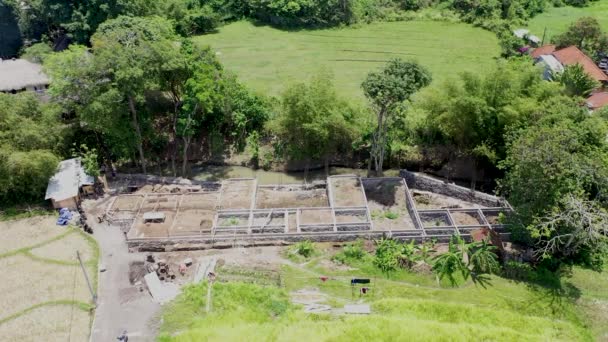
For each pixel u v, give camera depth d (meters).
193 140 61.09
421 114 59.09
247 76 75.62
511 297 39.91
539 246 44.00
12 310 38.53
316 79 56.78
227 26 99.50
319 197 53.00
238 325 36.72
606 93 61.31
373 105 51.66
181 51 56.22
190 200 50.94
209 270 42.06
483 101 49.84
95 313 38.06
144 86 50.47
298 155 57.28
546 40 86.19
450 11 101.19
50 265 42.97
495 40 89.81
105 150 57.16
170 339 35.47
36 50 78.88
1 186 48.94
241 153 60.25
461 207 51.16
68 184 50.56
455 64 79.06
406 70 48.78
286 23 98.62
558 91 52.41
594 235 38.50
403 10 103.81
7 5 83.81
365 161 59.00
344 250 44.34
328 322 36.91
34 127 49.12
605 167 41.00
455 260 42.22
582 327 37.41
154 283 40.50
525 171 41.25
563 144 40.97
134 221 47.28
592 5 106.44
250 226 46.50
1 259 43.78
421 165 58.03
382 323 36.75
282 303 38.72
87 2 80.75
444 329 36.31
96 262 43.19
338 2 98.19
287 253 44.47
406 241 45.94
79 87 49.88
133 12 82.56
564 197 39.59
